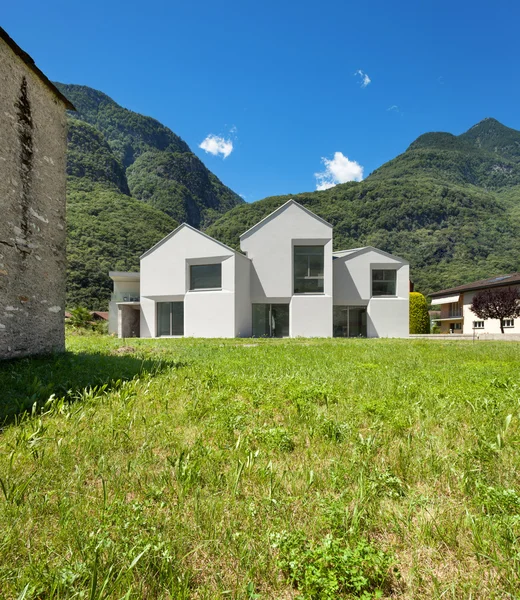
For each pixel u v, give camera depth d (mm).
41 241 8273
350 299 23766
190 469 2461
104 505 2018
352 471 2572
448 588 1524
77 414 3857
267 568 1660
